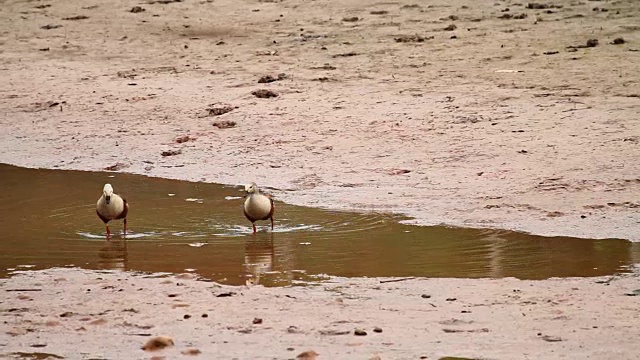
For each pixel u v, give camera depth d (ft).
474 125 130.21
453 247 86.12
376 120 135.44
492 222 94.84
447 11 202.08
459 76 154.92
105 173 123.95
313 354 57.67
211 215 101.24
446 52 170.09
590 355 57.06
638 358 56.44
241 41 188.96
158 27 204.03
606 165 111.24
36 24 210.59
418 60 166.09
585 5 201.36
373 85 152.46
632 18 187.52
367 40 182.29
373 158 121.39
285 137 131.85
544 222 93.91
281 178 116.47
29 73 173.88
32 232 95.25
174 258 84.23
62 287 74.79
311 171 118.01
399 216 98.68
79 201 108.99
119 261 83.56
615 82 145.89
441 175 112.88
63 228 96.78
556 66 156.66
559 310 66.13
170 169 123.44
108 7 222.48
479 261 81.20
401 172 115.34
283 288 73.61
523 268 78.59
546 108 134.72
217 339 61.67
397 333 62.13
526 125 128.36
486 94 143.54
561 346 58.80
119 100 155.02
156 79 165.58
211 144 131.95
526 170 111.86
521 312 66.13
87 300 71.00
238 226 96.37
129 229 95.86
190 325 64.64
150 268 81.10
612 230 90.02
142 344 60.95
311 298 70.64
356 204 104.17
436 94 145.48
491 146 121.49
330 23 197.98
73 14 217.56
